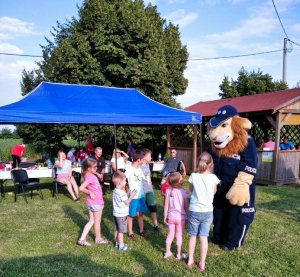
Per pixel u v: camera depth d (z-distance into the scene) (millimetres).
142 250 4832
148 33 15781
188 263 4270
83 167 5074
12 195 9031
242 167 4836
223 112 5082
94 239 5305
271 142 11391
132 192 4840
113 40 15641
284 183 11055
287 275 4047
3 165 9227
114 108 9023
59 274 4012
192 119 9867
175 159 8062
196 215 4203
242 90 22766
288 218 6633
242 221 4855
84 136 15961
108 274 4027
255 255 4676
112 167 8875
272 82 22422
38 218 6551
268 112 10805
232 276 4008
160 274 4027
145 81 15852
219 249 4934
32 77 20328
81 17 16516
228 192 4805
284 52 22078
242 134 4926
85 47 15500
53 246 4988
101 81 15844
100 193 5082
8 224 6113
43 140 18609
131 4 16516
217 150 5121
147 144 16797
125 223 4785
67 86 9852
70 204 7840
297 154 11398
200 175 4301
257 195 9055
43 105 7980
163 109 9906
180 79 19359
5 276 3934
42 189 10000
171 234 4523
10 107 7449
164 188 5879
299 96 10727
